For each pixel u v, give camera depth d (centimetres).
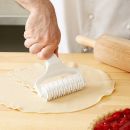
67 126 76
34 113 81
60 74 91
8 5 151
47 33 87
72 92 90
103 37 106
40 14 86
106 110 81
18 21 144
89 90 91
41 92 87
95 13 114
